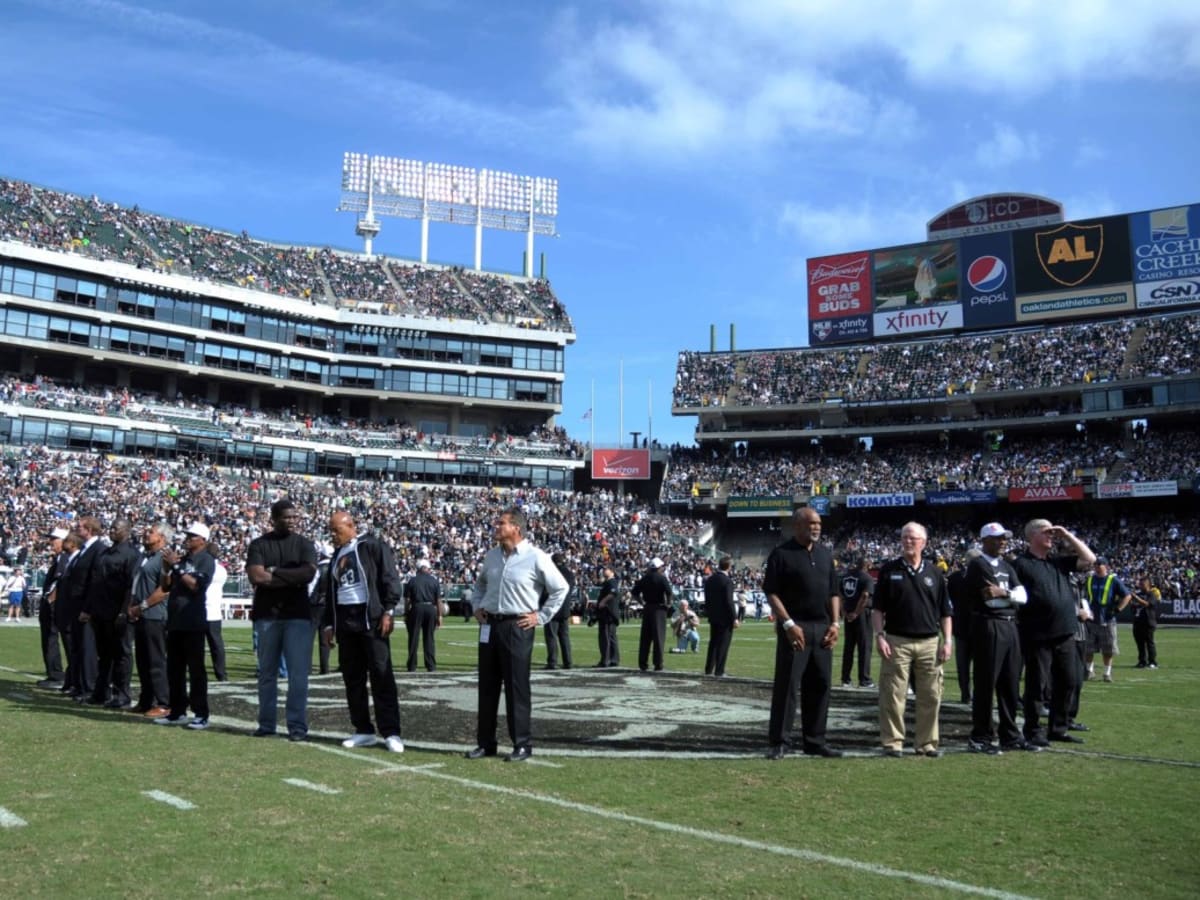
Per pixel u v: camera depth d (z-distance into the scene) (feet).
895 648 32.71
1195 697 52.03
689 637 88.79
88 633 43.83
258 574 34.17
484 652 31.71
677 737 36.17
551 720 40.73
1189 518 188.03
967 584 34.40
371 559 33.50
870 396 220.84
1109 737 37.27
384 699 32.96
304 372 217.36
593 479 242.17
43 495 148.15
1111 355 201.98
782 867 19.36
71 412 175.83
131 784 25.86
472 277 254.68
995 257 211.61
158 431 185.68
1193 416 196.13
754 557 219.82
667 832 21.97
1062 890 18.12
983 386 210.59
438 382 228.84
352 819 22.61
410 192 256.52
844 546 203.62
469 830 21.83
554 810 23.89
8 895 17.16
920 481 206.80
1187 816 23.82
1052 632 34.83
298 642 34.73
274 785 26.08
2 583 122.83
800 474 219.61
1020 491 195.21
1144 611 74.38
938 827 22.65
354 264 242.17
